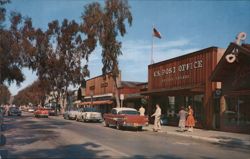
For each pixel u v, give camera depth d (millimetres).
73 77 70562
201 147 19016
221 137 24109
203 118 31734
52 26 68375
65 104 76375
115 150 16156
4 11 31438
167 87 38188
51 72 71812
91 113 43156
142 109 34906
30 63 59781
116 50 45656
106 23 45062
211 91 30938
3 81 51625
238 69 27484
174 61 37062
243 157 15602
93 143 18938
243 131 26828
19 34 51594
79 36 69500
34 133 24594
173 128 32594
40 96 111188
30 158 13602
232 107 28266
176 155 15336
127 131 29641
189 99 34219
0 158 13250
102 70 46250
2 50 37188
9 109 66688
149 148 17547
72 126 33562
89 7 46125
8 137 21609
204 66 31969
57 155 14398
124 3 45750
